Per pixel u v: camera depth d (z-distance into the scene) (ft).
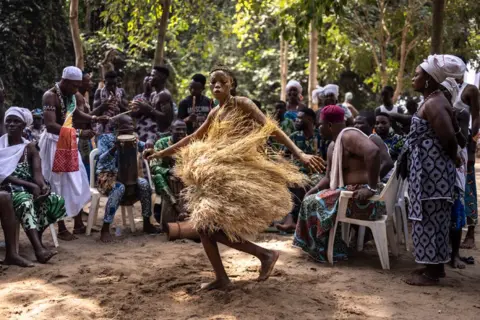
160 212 23.66
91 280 15.93
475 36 60.44
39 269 17.06
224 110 15.16
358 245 19.61
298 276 16.51
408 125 22.80
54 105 21.39
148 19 44.06
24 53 45.09
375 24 58.18
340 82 72.08
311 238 18.11
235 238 14.29
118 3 40.22
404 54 56.75
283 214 14.57
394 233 20.08
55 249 19.58
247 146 14.19
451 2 53.57
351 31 57.62
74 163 21.35
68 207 21.35
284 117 25.63
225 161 14.10
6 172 18.45
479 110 19.27
